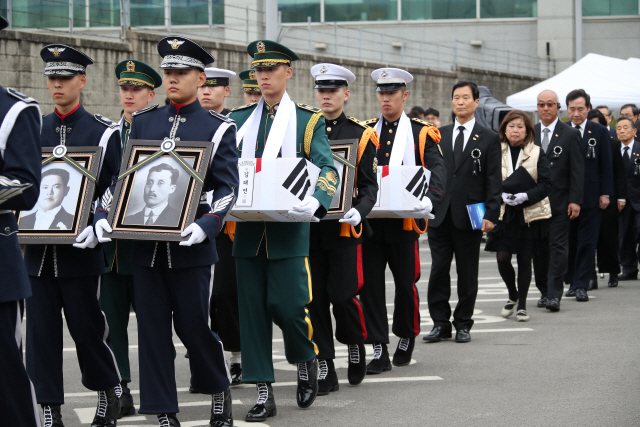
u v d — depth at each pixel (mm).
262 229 6039
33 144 4281
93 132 5770
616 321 9688
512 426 5703
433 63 34281
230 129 5402
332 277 6719
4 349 4242
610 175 11453
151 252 5277
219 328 7184
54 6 16781
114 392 5781
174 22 21406
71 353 8492
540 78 34156
